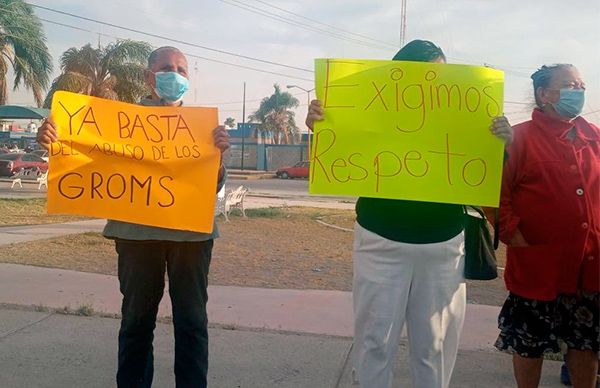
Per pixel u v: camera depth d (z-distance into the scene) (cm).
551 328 338
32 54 2522
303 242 1141
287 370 433
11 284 658
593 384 344
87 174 341
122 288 345
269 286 709
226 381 411
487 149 311
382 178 310
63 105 341
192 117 351
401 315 304
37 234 1092
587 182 326
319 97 320
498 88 316
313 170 316
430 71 317
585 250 327
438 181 309
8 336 485
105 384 399
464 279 316
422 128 315
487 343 505
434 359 309
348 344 491
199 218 339
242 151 5922
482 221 318
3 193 2217
